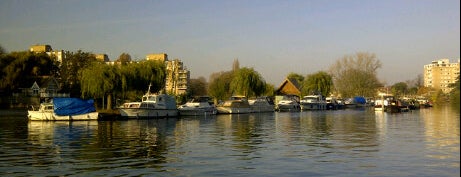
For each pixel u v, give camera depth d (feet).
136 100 259.39
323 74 427.33
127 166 72.64
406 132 132.98
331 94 474.08
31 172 67.46
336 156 82.79
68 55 398.83
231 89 333.62
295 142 106.73
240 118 222.89
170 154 86.38
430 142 104.47
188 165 73.51
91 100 196.44
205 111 251.39
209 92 407.44
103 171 68.08
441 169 68.74
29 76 375.04
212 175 65.16
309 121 195.52
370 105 427.33
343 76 461.78
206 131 141.18
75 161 77.82
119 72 235.40
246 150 91.91
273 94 431.02
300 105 337.52
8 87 352.69
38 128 153.38
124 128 153.89
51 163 75.77
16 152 90.12
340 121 194.70
